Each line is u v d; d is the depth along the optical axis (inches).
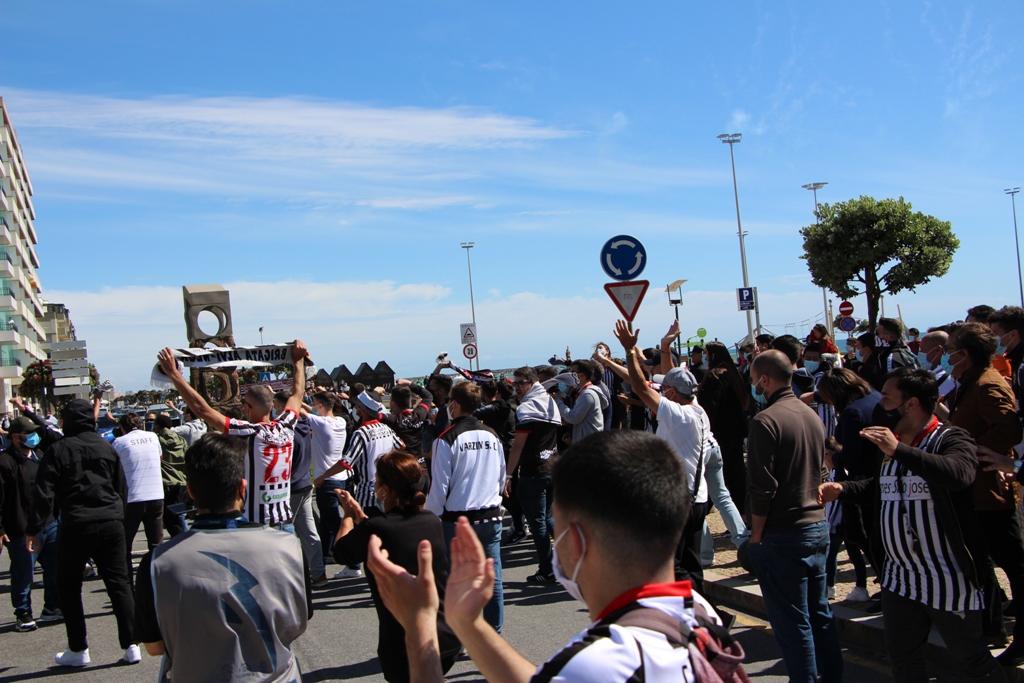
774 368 168.4
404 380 401.7
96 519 227.9
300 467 303.6
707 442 241.9
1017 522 178.2
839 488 159.8
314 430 308.5
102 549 231.3
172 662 103.7
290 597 105.3
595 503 61.5
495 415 349.4
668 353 233.5
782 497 159.5
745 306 925.8
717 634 64.0
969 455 143.6
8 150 2824.8
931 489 143.7
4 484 273.3
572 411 320.2
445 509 210.4
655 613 59.2
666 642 57.5
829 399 220.1
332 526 341.1
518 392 351.6
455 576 67.5
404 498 151.9
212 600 101.0
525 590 285.6
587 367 332.2
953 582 141.9
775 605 160.2
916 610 148.6
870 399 211.9
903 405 152.3
